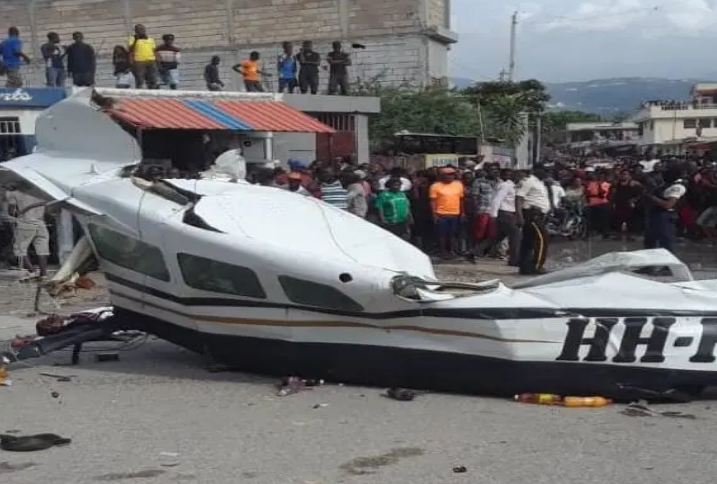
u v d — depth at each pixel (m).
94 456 5.41
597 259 7.11
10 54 18.98
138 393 7.01
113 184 7.76
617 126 98.19
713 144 40.03
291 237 7.36
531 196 14.03
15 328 9.90
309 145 19.97
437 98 27.70
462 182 16.12
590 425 5.94
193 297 7.29
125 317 7.86
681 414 6.23
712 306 6.44
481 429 5.87
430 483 4.84
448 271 14.13
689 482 4.82
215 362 7.84
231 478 4.96
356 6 28.95
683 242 19.31
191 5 30.66
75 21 31.94
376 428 5.93
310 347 6.98
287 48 22.36
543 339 6.38
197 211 7.25
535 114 43.28
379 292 6.55
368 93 27.64
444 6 30.06
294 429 5.94
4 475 5.05
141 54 19.14
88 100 8.15
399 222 14.24
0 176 8.27
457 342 6.55
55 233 14.22
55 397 6.93
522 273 13.94
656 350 6.35
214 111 16.55
